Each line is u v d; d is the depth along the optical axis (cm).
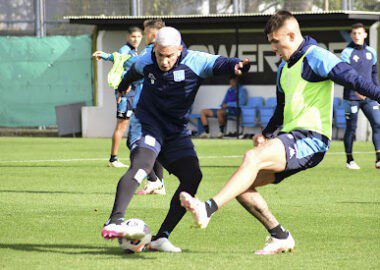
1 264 1318
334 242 1536
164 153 1463
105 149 4000
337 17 4484
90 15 5225
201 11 5006
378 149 2966
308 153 1315
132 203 2081
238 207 1998
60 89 5172
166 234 1437
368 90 1270
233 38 4997
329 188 2408
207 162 3275
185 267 1291
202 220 1212
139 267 1291
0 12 5400
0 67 5178
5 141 4616
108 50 5109
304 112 1328
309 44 1338
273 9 4919
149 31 2039
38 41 5147
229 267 1291
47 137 5031
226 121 4909
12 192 2305
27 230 1669
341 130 4738
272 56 4931
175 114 1445
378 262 1340
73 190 2358
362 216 1867
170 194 2278
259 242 1542
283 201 2120
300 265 1310
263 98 4950
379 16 4584
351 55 2942
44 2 5366
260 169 1278
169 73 1418
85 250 1450
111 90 5097
